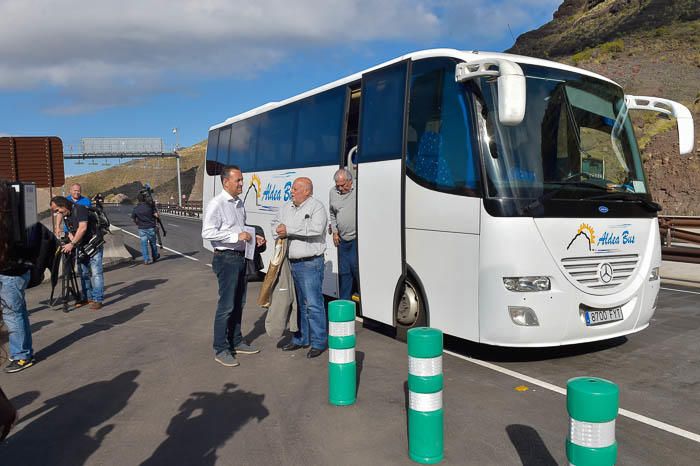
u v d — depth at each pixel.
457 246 6.17
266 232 11.60
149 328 8.53
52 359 6.98
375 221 7.45
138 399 5.45
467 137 6.11
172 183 139.38
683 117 6.99
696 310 9.06
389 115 7.40
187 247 22.42
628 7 65.25
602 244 6.02
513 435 4.42
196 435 4.57
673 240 17.61
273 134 11.37
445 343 7.20
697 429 4.50
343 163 8.91
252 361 6.63
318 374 6.07
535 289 5.65
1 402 2.04
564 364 6.25
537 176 5.89
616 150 6.62
